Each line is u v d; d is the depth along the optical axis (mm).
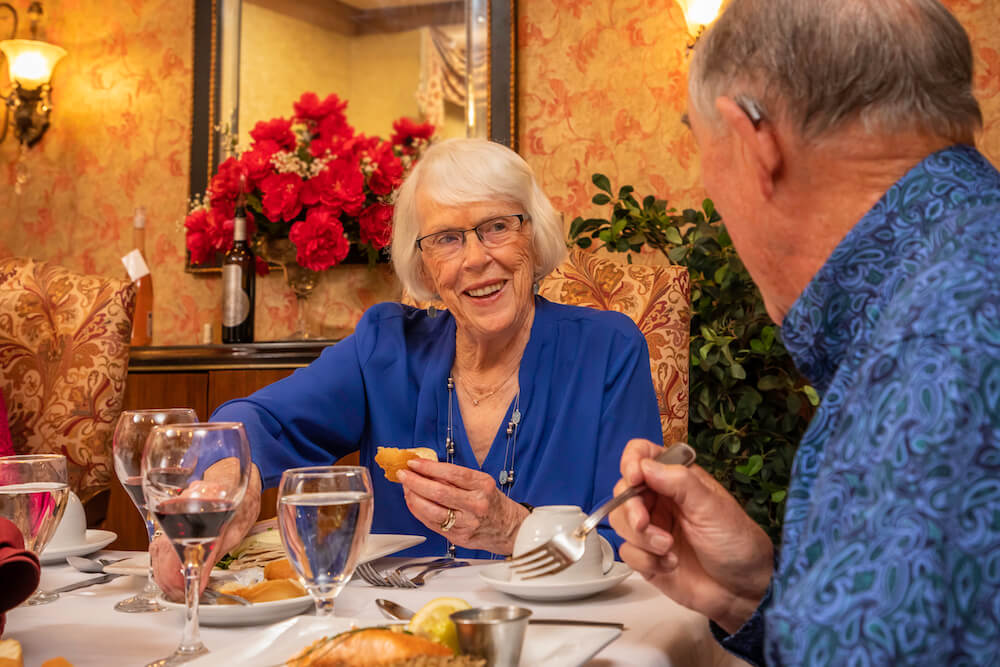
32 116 3725
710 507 782
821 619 483
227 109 3428
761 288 754
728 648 770
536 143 3207
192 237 3006
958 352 503
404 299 1887
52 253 3713
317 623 732
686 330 1878
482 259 1433
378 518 1475
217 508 739
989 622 467
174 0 3600
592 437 1434
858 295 648
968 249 551
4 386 2074
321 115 3061
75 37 3734
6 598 758
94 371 2043
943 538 471
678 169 3072
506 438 1457
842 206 667
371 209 2889
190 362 2719
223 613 828
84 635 818
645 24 3121
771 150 675
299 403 1486
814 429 632
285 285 3318
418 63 3246
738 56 693
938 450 485
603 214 3131
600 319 1535
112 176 3650
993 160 2750
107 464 2029
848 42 646
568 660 647
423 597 929
